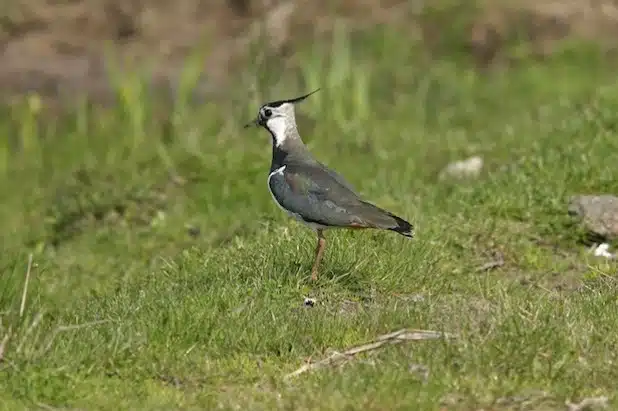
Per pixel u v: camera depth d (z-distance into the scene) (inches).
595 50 933.8
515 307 421.1
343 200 439.5
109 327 416.8
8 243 638.5
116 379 381.4
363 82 829.8
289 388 373.1
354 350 392.5
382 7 1021.2
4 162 796.0
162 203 658.8
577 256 527.5
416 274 475.8
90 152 809.5
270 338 405.4
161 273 502.0
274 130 468.1
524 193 565.9
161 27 1026.7
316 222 443.2
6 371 380.2
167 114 871.7
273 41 924.6
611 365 374.6
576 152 603.2
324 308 437.1
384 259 479.5
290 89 860.0
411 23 992.2
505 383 363.9
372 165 698.8
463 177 633.6
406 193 609.6
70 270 584.1
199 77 938.7
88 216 650.2
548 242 539.2
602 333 397.4
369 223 433.7
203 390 375.9
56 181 749.3
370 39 969.5
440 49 975.6
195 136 771.4
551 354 380.2
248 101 788.6
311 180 446.3
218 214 633.0
